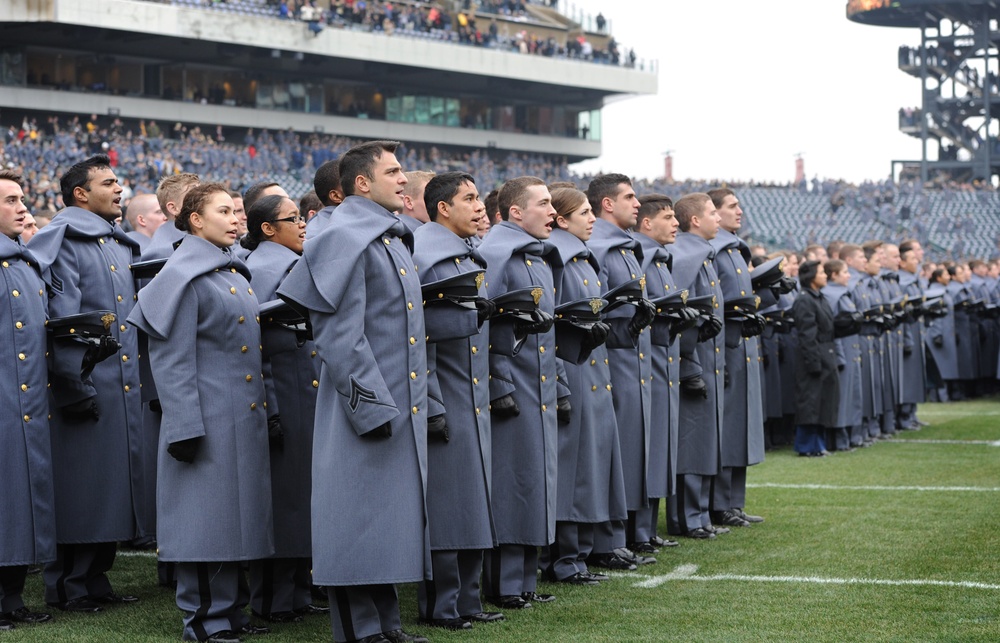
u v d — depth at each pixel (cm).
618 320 739
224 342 584
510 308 622
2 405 602
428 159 5222
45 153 3444
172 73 4866
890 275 1456
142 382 708
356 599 538
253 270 652
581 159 6272
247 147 4416
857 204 4800
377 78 5397
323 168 695
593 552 737
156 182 3616
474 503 591
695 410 833
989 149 5722
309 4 4809
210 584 574
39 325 623
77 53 4638
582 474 695
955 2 5722
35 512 606
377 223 550
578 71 5597
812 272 1235
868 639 554
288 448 629
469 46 5222
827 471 1125
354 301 533
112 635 579
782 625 582
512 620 604
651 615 609
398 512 536
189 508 571
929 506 912
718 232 917
